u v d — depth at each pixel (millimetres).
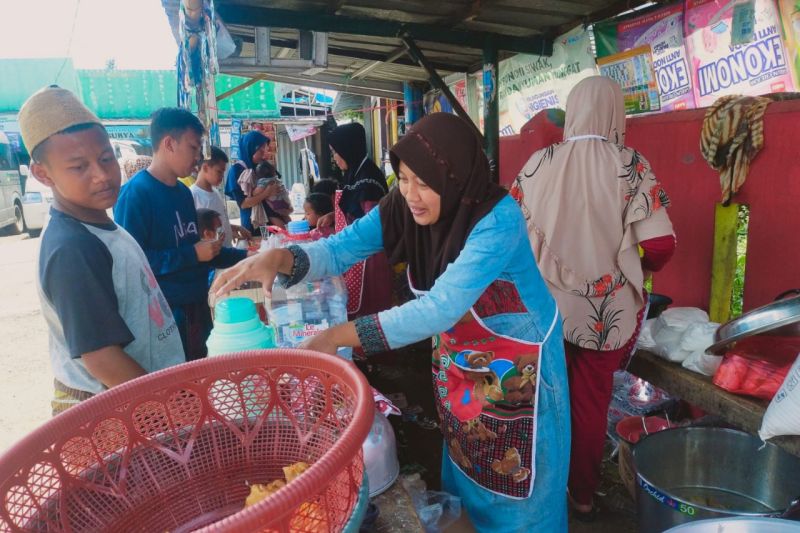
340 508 691
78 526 815
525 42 3768
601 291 1985
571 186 1975
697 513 1498
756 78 2533
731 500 1952
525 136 3844
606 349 2020
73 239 1199
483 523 1504
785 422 1518
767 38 2441
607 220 1955
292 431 972
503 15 3443
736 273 2512
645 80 3139
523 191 2135
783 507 1859
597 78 2020
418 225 1408
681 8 2842
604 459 2611
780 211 2262
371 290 2869
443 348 1479
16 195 11648
